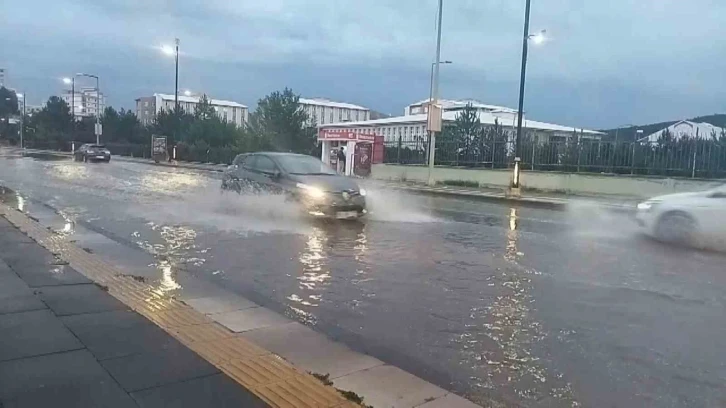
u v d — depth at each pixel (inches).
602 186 928.9
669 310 228.7
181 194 695.7
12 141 3447.3
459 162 1199.6
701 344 189.3
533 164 1065.5
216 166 1590.8
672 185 864.3
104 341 160.6
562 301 240.2
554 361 173.6
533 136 1166.3
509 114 2657.5
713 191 422.0
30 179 917.8
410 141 1306.6
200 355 153.8
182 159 1943.9
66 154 2333.9
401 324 207.3
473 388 154.0
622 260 338.3
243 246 356.2
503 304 234.7
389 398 138.5
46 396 124.6
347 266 303.7
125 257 295.9
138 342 161.0
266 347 171.0
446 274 289.0
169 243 361.1
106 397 125.4
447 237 415.5
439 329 202.2
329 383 142.8
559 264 321.1
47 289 213.9
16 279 227.9
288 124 1754.4
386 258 327.9
